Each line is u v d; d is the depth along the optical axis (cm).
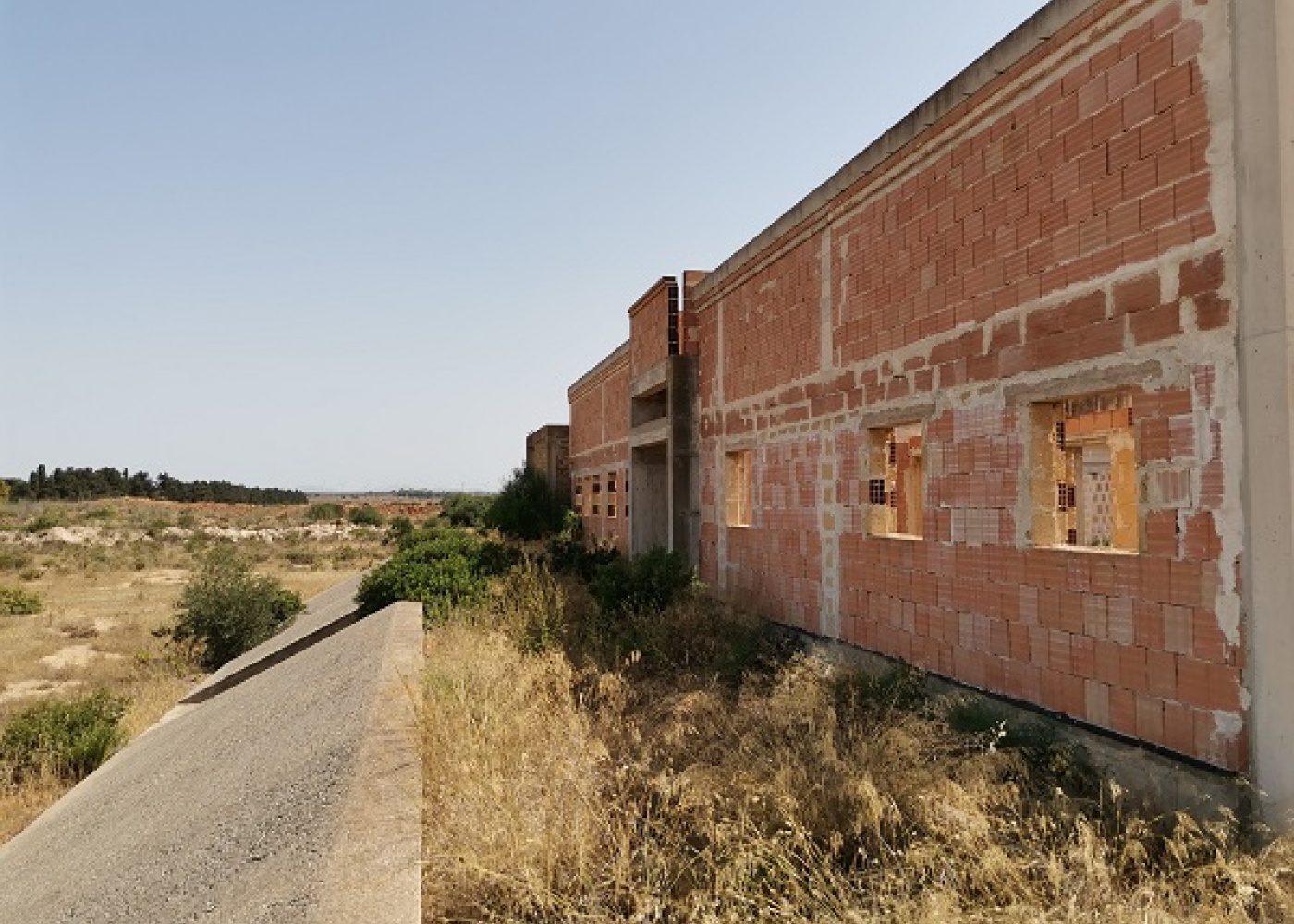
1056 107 579
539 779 507
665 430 1452
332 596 2047
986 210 655
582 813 459
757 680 794
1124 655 520
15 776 1012
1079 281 559
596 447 2195
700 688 812
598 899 404
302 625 1672
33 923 535
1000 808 463
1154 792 489
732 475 1237
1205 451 465
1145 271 505
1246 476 441
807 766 523
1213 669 459
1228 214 453
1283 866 375
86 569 3453
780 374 1045
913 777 486
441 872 409
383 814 446
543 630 1047
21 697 1380
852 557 866
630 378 1725
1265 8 434
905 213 769
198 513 8344
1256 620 435
